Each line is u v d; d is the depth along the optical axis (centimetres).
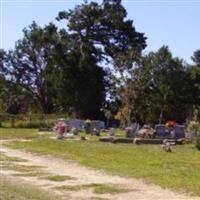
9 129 6444
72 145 3694
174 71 8712
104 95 8931
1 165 2541
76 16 9094
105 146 3644
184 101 8900
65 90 9000
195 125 4344
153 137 4525
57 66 9075
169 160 2741
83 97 8925
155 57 8544
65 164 2589
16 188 1769
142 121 8281
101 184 1920
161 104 8562
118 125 8550
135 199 1638
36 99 10106
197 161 2716
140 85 8088
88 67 8819
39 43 9906
